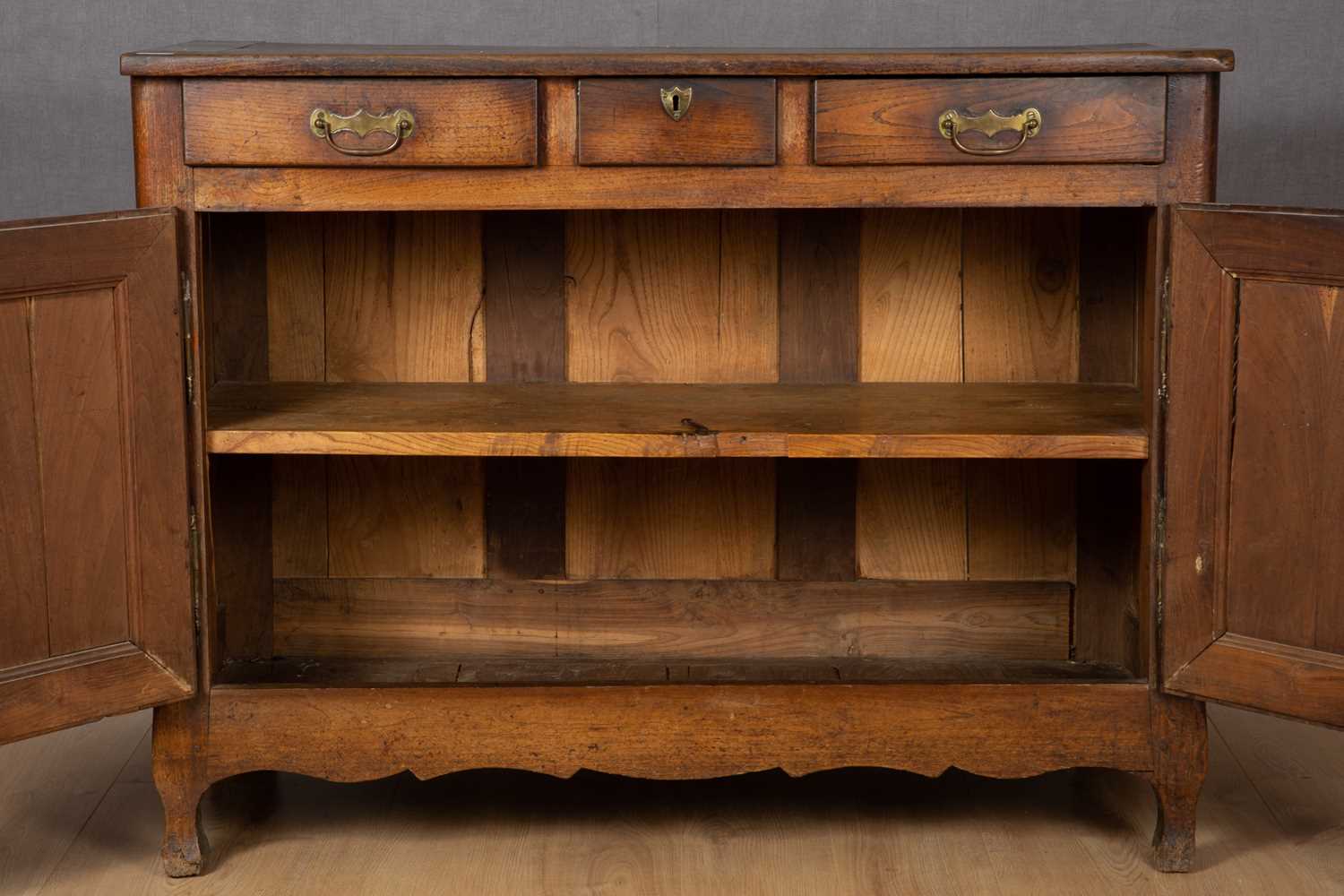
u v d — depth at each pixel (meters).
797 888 1.78
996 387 2.17
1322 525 1.69
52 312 1.67
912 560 2.24
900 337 2.21
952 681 1.84
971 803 2.04
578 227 2.19
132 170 2.41
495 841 1.92
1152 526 1.80
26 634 1.69
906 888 1.78
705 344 2.21
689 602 2.25
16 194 2.41
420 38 2.41
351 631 2.26
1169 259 1.75
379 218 2.19
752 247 2.19
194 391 1.78
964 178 1.75
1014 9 2.39
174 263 1.73
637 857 1.87
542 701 1.83
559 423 1.89
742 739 1.84
